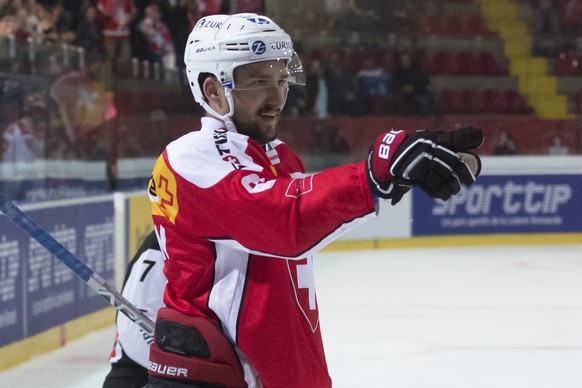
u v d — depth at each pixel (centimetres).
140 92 1856
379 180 338
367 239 2383
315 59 2772
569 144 2653
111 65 1745
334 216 348
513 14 3045
